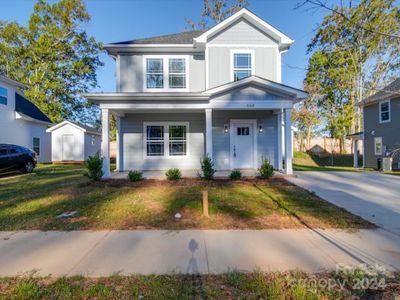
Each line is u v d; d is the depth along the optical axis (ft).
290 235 14.11
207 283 9.24
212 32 38.60
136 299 8.35
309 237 13.82
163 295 8.52
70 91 99.09
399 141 52.39
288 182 29.91
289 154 34.12
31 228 15.40
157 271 10.15
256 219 16.81
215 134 40.96
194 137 41.65
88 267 10.52
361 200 21.99
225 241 13.29
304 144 99.19
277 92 32.89
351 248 12.36
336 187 27.61
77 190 26.05
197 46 39.11
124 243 13.10
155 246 12.69
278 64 39.91
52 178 36.24
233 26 39.63
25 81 87.25
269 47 39.93
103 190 25.93
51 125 76.54
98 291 8.70
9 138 53.52
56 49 91.45
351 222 16.20
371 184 29.68
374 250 12.14
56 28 89.10
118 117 41.01
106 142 32.32
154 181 30.58
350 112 83.66
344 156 83.76
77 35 94.68
